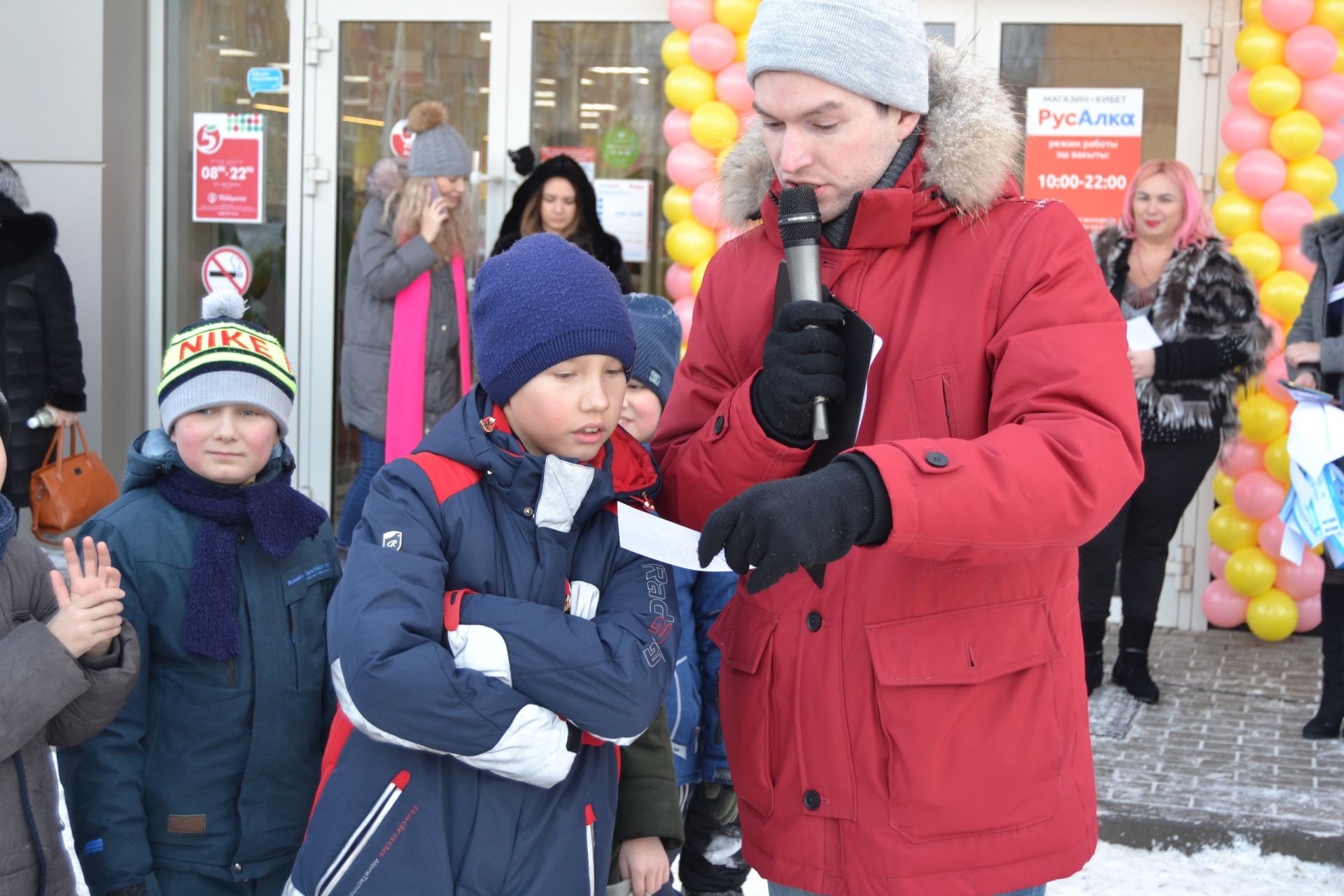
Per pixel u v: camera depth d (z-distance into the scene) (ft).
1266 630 17.88
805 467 5.71
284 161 21.44
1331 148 17.21
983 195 5.66
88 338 21.07
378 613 5.65
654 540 5.54
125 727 7.51
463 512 6.06
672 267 18.21
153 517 7.88
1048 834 5.73
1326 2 16.57
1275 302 17.06
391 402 18.54
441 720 5.55
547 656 5.74
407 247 18.22
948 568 5.65
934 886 5.63
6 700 6.46
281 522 7.88
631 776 7.23
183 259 21.86
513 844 6.02
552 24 20.49
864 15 5.51
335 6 20.94
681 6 17.42
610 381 6.18
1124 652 16.56
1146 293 16.37
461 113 20.88
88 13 20.66
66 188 20.97
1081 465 5.04
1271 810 12.67
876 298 5.87
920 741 5.61
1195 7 18.83
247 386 8.04
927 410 5.72
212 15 21.39
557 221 17.61
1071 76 19.30
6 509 6.85
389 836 5.91
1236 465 17.40
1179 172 16.08
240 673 7.80
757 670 6.07
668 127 17.90
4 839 6.68
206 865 7.72
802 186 5.71
